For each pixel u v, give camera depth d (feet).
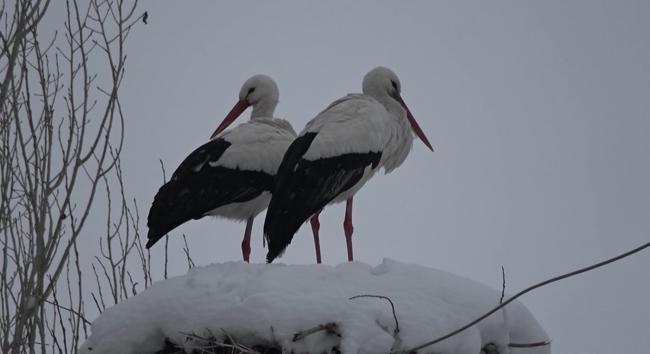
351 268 33.04
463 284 32.65
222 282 32.76
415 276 32.55
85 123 34.42
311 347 30.04
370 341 29.71
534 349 33.06
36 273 33.27
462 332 30.76
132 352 32.24
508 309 32.58
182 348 31.86
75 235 33.12
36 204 34.37
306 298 30.83
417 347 29.78
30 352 33.01
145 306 32.65
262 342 30.86
